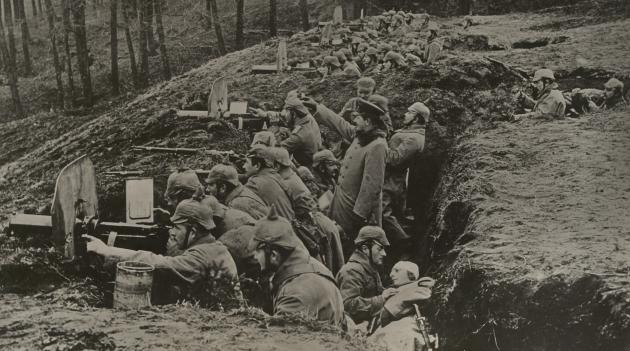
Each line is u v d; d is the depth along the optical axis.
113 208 10.22
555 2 37.62
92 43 44.16
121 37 44.12
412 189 14.32
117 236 8.05
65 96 36.72
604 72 19.45
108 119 18.89
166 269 6.77
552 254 7.69
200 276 6.85
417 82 16.86
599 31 25.77
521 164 12.02
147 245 8.18
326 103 16.84
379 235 8.69
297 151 12.11
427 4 41.28
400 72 17.61
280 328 5.84
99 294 7.35
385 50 19.78
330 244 9.76
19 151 26.16
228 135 13.98
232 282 6.92
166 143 13.71
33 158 17.52
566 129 14.10
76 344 4.99
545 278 6.91
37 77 40.97
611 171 11.34
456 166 12.91
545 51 22.94
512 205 10.05
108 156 13.88
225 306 6.77
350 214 11.41
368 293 8.72
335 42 25.02
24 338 5.09
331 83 17.56
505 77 17.88
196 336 5.37
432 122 15.21
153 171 11.77
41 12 52.84
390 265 12.12
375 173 11.21
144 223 8.57
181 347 5.09
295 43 25.80
